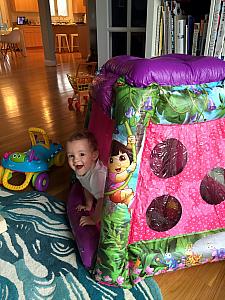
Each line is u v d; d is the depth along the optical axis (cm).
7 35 702
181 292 92
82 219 109
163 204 94
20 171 148
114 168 81
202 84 83
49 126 239
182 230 97
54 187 153
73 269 99
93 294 90
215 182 97
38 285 93
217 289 93
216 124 91
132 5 148
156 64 78
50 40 557
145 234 94
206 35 112
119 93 78
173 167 92
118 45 161
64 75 466
